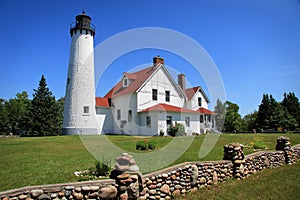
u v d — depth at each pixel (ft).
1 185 18.42
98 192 14.65
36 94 111.55
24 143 46.09
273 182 23.25
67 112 65.98
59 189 14.03
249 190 20.59
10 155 31.89
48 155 31.71
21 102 171.73
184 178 19.99
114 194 14.71
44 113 108.06
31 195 13.34
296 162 35.17
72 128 63.52
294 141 51.85
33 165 25.35
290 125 136.36
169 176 18.78
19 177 20.62
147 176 17.30
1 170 23.16
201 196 18.98
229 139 53.72
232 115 126.52
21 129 109.60
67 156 30.89
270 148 41.93
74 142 46.24
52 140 50.47
